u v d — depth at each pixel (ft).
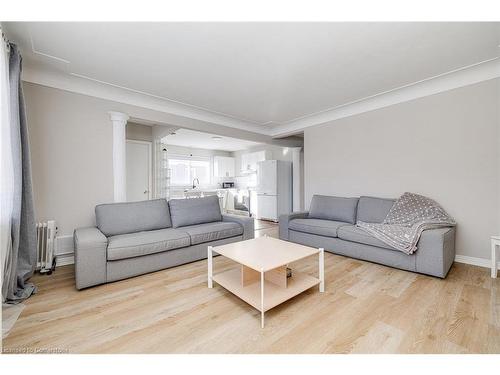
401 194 10.93
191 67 8.37
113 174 10.48
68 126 9.39
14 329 5.16
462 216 9.25
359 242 9.52
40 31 6.31
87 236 7.49
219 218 12.04
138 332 5.09
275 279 6.75
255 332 5.08
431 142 9.99
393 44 7.05
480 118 8.80
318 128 14.38
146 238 8.28
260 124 16.15
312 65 8.27
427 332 5.01
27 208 7.23
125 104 10.85
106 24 6.06
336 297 6.60
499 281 7.48
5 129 5.93
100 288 7.20
